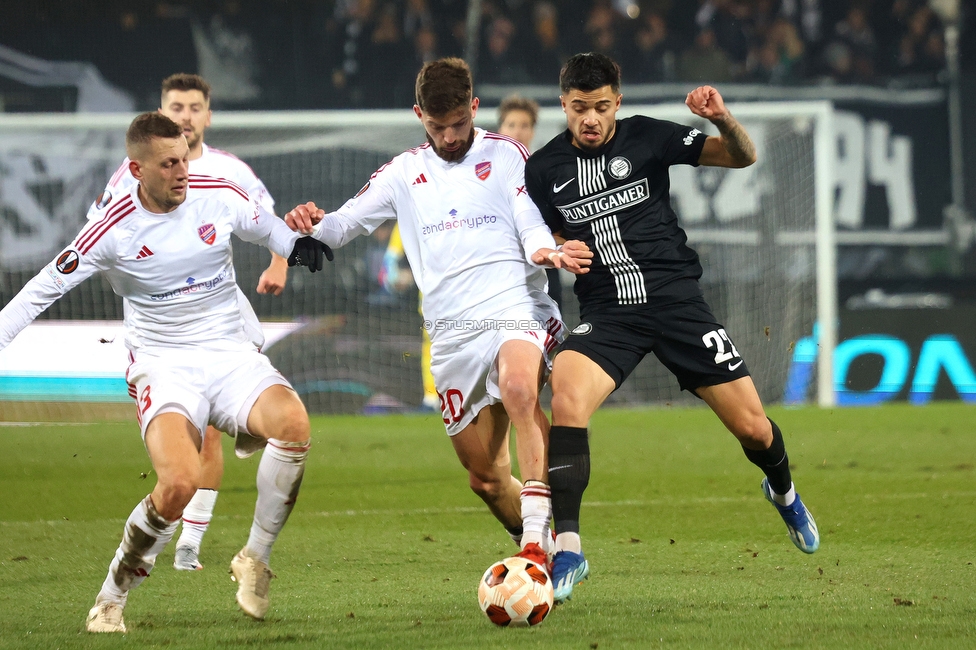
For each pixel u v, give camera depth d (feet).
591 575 54.85
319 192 167.32
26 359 145.89
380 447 115.24
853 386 159.02
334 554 62.03
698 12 211.82
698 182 167.43
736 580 53.01
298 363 155.02
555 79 213.66
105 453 113.60
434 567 58.23
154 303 48.37
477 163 52.70
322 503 81.35
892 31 208.13
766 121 164.35
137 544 43.62
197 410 47.32
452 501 82.07
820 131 156.56
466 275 51.96
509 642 40.52
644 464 100.27
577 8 212.43
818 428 125.08
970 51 206.08
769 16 210.59
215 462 59.98
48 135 175.01
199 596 51.85
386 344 157.17
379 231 161.38
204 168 69.97
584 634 41.75
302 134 165.48
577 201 51.13
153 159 45.47
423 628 43.39
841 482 87.04
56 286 46.70
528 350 50.47
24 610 48.37
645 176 50.93
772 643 39.52
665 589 50.96
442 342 52.65
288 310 159.94
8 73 205.46
